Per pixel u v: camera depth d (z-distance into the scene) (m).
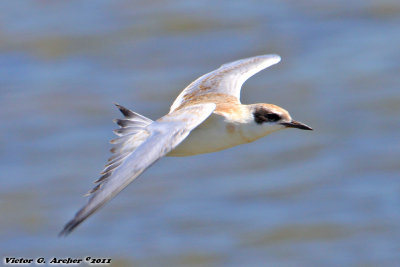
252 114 10.54
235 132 10.45
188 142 10.37
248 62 12.13
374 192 18.05
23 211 17.88
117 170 8.28
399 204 17.62
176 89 22.42
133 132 9.19
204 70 23.50
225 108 10.58
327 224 17.23
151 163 8.26
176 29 25.78
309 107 21.56
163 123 8.91
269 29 25.75
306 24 25.95
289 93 22.27
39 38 25.52
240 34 25.42
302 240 16.73
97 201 8.04
